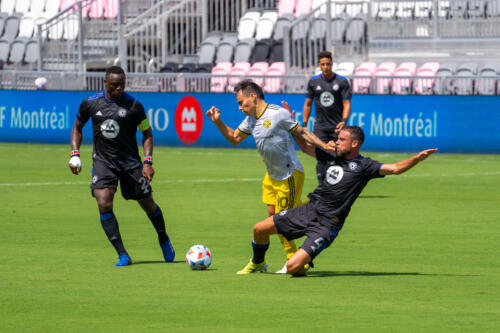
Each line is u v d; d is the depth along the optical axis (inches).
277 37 3649.1
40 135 3216.0
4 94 3255.4
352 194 975.6
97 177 1095.6
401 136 2822.3
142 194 1099.3
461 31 3289.9
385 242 1286.9
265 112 1054.4
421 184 2089.1
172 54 3683.6
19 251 1195.9
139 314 797.2
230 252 1194.6
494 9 3257.9
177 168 2453.2
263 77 3056.1
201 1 3742.6
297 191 1074.1
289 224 992.9
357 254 1181.1
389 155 2785.4
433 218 1541.6
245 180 2166.6
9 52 4010.8
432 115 2792.8
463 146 2778.1
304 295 887.1
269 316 786.8
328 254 1181.1
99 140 1099.3
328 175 979.9
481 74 3171.8
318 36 3506.4
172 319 776.3
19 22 4163.4
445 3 3302.2
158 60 3587.6
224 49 3639.3
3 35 4163.4
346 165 976.3
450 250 1212.5
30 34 4116.6
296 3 3727.9
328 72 1717.5
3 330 738.2
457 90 2856.8
